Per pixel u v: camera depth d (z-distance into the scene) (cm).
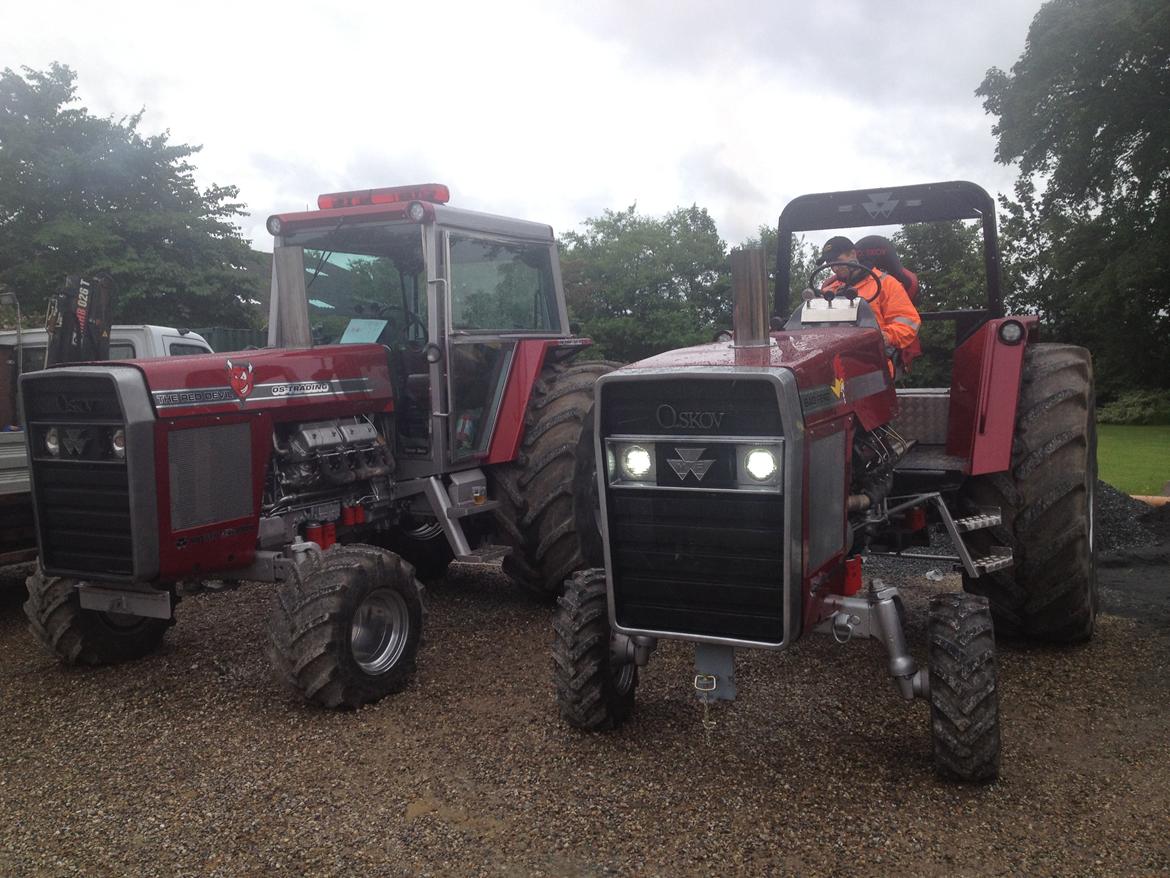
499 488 546
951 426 425
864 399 340
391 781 323
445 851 276
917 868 260
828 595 318
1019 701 379
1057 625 433
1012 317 421
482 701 397
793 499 276
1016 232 2983
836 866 262
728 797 303
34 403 401
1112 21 2331
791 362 289
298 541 423
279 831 291
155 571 386
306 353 458
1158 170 2491
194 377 400
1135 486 1023
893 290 426
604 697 346
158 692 417
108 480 386
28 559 555
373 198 523
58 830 295
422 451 510
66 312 511
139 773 335
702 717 370
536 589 551
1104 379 2850
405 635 418
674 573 299
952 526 388
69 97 2386
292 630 384
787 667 425
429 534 566
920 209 484
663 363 300
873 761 327
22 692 422
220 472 407
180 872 269
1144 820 282
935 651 306
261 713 390
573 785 315
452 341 501
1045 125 2578
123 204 2358
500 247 555
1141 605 516
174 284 2275
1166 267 2561
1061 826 280
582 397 548
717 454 285
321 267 549
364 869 268
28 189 2231
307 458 449
